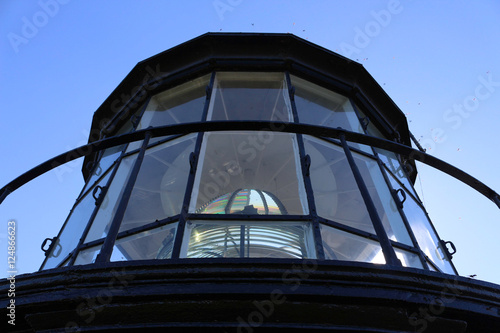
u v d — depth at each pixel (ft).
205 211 15.31
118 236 11.52
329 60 20.80
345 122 19.24
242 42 20.39
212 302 7.27
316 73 20.40
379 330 7.18
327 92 20.25
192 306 7.24
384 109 22.17
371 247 12.37
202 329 7.09
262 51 20.39
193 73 20.25
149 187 15.67
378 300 7.35
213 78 19.57
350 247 12.76
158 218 14.97
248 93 19.34
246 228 11.16
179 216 11.04
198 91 19.74
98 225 13.53
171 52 20.53
